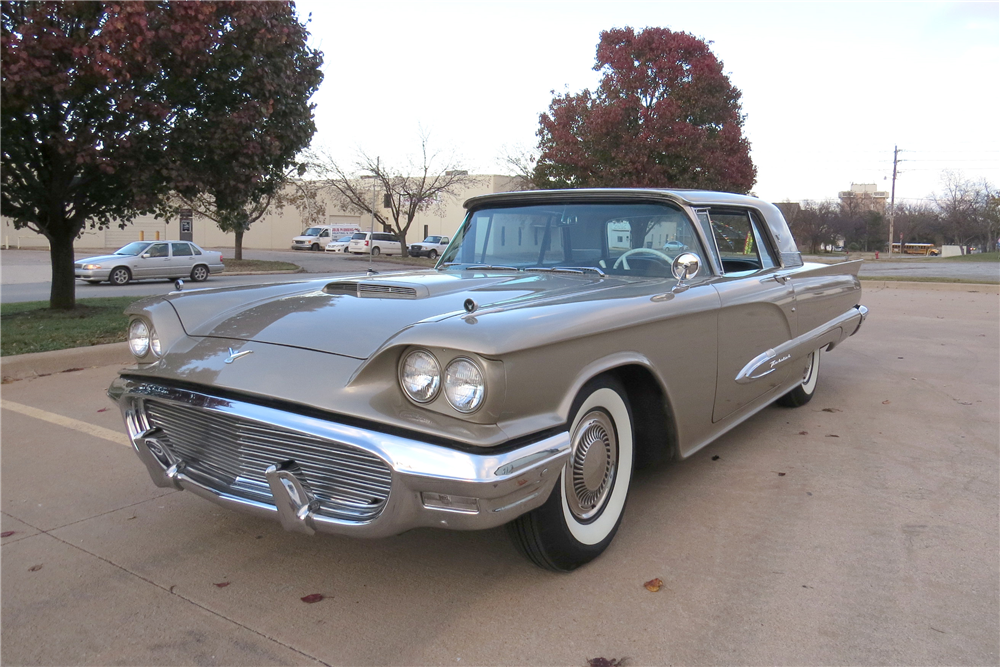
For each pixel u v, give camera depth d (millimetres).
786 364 4461
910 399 5777
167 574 2852
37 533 3234
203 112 9875
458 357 2260
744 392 3941
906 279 18375
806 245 61406
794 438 4691
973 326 10117
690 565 2910
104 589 2738
